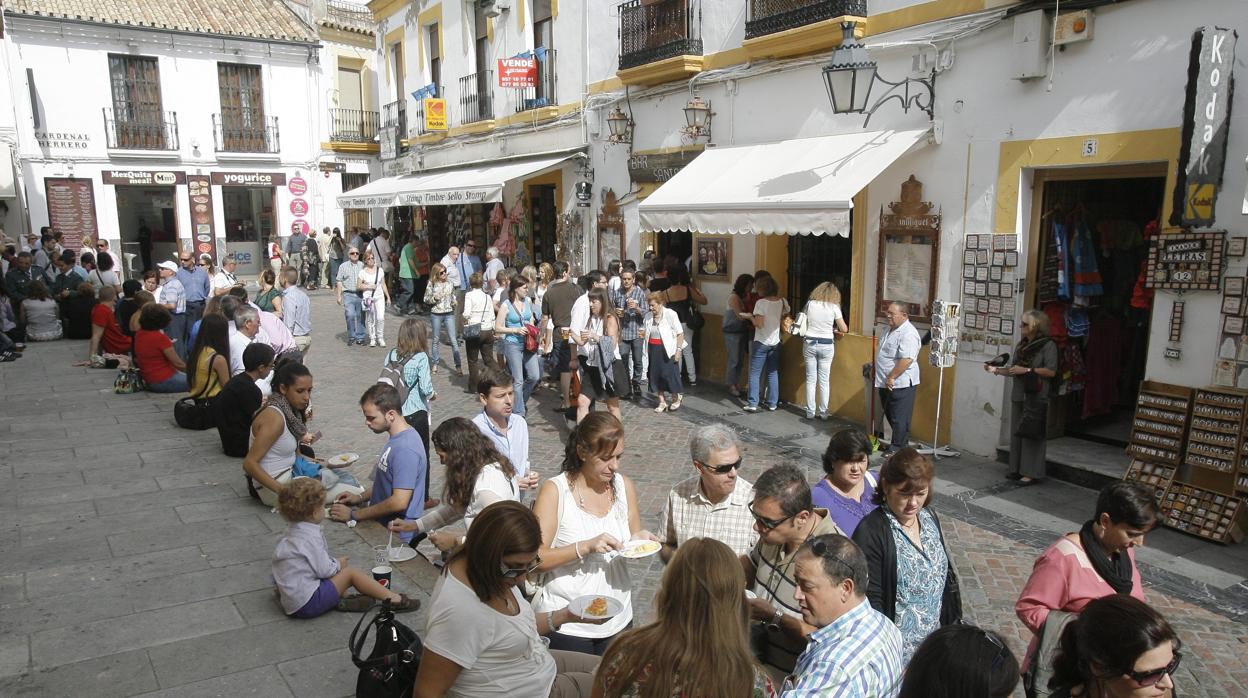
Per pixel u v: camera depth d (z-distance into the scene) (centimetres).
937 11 822
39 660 410
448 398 1128
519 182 1672
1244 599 533
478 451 459
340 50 2728
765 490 322
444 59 1911
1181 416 646
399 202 1792
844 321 988
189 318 1443
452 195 1566
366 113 2809
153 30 2316
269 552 548
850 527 381
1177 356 656
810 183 865
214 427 862
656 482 779
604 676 238
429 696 280
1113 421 852
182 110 2405
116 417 916
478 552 279
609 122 1303
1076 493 718
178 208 2439
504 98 1681
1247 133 604
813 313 962
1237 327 616
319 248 2569
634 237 1321
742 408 1051
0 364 1234
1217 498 620
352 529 589
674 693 220
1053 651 315
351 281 1516
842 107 812
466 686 284
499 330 1000
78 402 992
